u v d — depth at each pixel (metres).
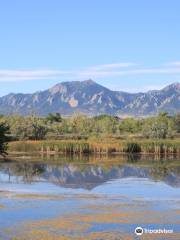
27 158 110.56
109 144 135.62
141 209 43.00
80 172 79.69
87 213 40.81
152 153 133.12
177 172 80.44
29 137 163.12
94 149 135.00
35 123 166.62
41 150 136.00
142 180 68.69
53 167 88.25
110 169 85.06
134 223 36.78
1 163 96.31
